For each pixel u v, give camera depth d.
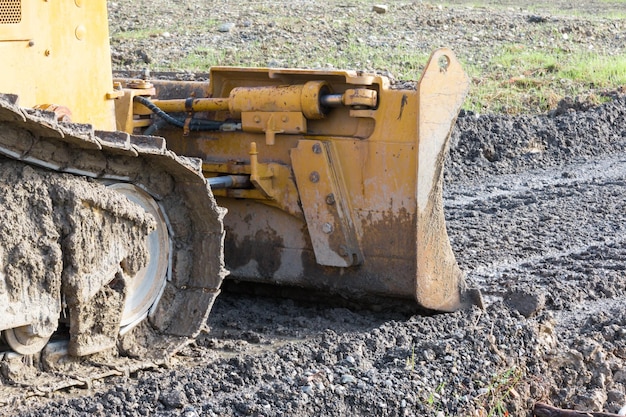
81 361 7.35
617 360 8.70
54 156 6.88
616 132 20.61
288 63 24.69
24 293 6.79
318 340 8.16
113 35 26.78
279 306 9.48
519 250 12.30
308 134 8.98
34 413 6.56
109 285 7.40
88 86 8.14
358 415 7.14
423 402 7.38
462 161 18.05
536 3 40.62
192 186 7.71
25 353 7.00
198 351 7.97
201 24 29.12
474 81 23.56
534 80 23.62
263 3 33.53
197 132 9.45
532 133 19.31
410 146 8.54
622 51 28.64
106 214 7.21
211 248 7.93
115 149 6.95
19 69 7.42
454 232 13.18
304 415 6.95
